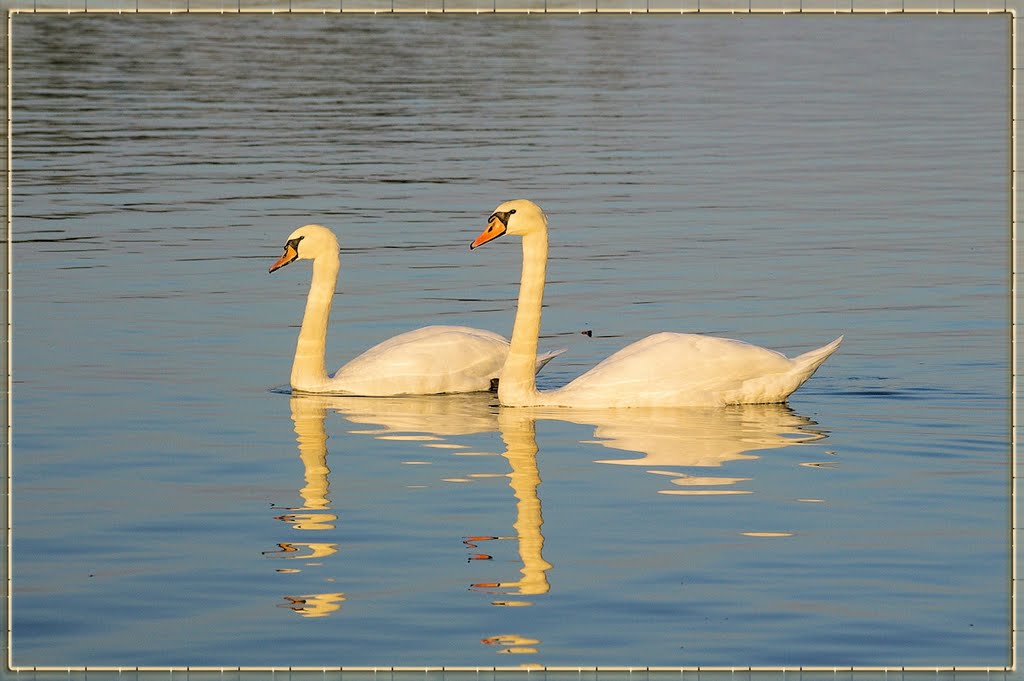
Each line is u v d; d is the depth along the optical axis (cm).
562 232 2705
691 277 2348
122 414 1616
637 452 1489
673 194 3066
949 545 1203
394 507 1312
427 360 1794
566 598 1102
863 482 1373
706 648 1016
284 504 1321
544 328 2070
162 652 1017
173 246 2555
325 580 1140
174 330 2009
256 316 2103
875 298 2194
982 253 2495
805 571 1149
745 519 1272
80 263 2409
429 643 1027
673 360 1698
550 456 1479
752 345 1716
